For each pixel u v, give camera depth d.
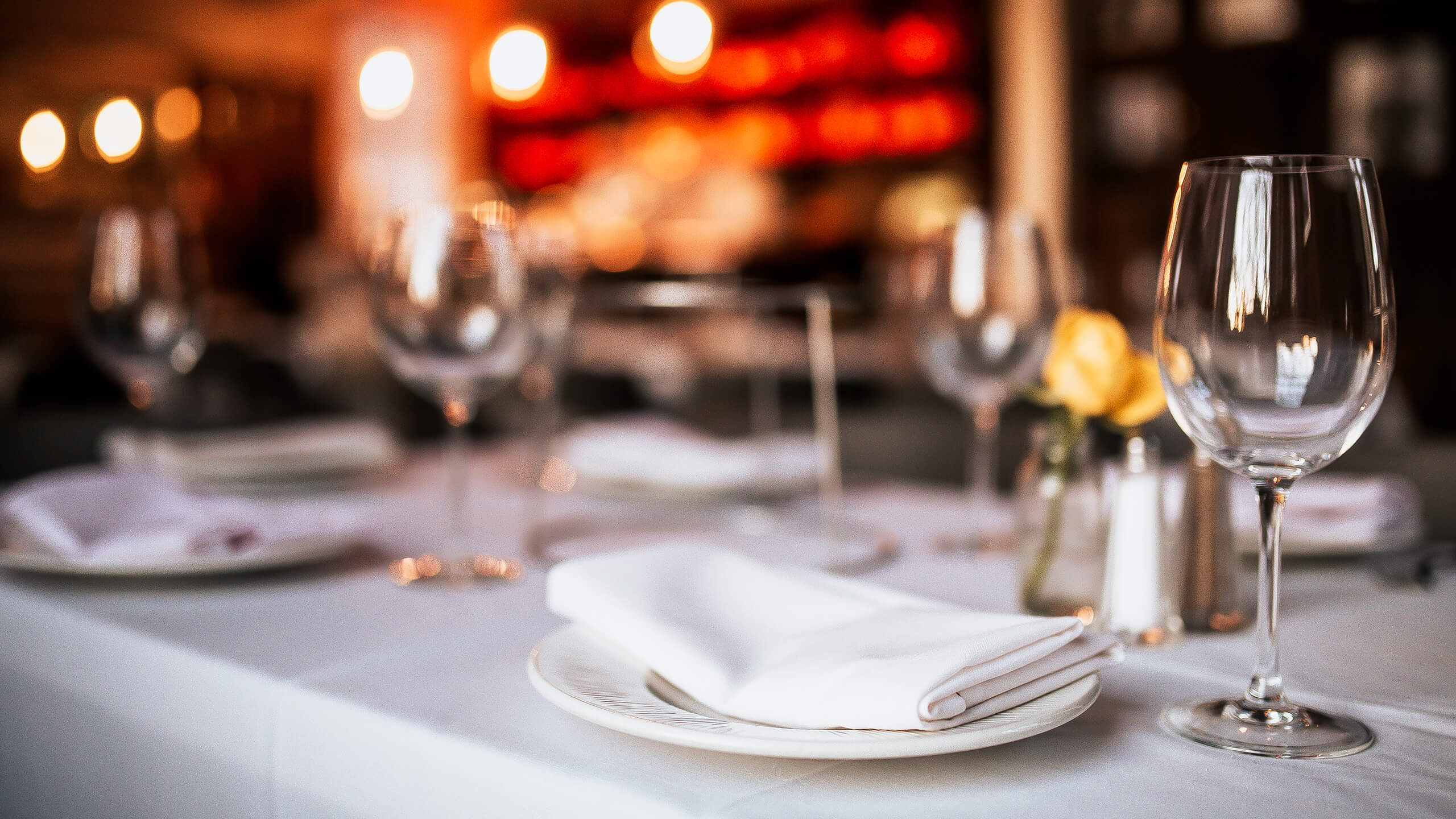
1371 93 3.97
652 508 1.17
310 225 7.18
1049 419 0.72
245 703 0.61
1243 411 0.50
